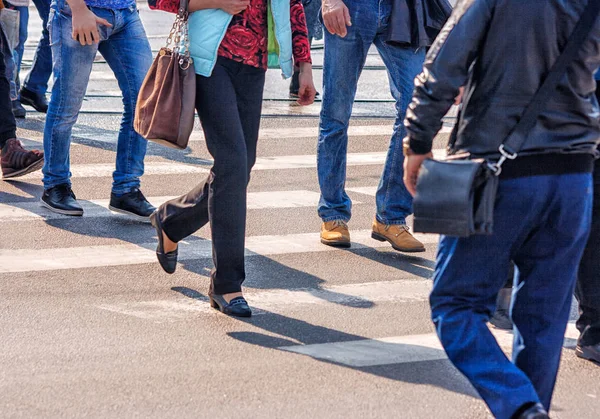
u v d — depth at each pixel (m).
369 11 7.90
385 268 7.95
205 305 6.95
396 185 8.26
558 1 4.17
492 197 4.21
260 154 11.77
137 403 5.34
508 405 4.22
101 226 8.88
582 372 5.95
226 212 6.49
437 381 5.72
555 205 4.31
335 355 6.09
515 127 4.22
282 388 5.57
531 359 4.50
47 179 9.24
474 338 4.36
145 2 25.62
